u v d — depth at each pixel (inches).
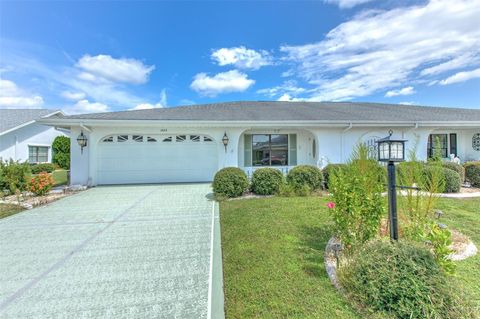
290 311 110.0
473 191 375.6
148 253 180.4
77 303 123.2
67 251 185.3
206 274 149.6
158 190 418.0
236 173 355.6
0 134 685.9
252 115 496.1
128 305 121.0
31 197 372.2
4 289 136.4
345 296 115.5
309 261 154.4
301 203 296.8
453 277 118.1
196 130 482.9
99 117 446.3
